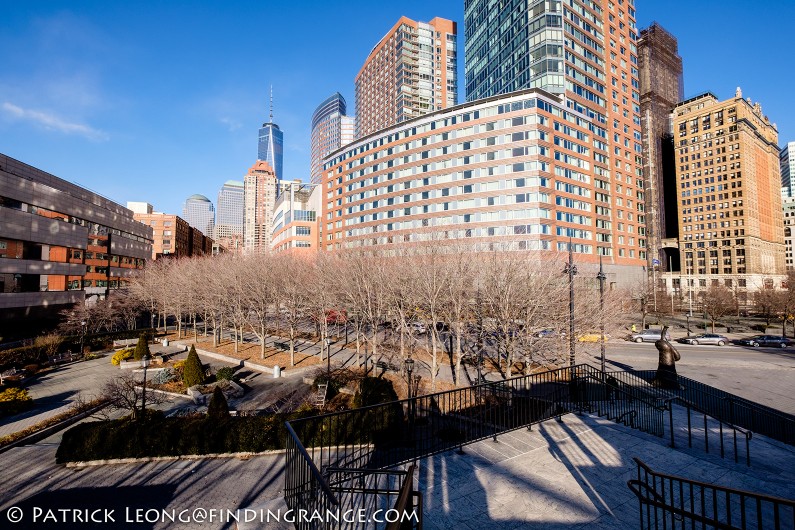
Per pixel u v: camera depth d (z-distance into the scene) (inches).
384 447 424.8
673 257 4697.3
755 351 1390.3
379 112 5531.5
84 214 1957.4
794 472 324.2
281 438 502.0
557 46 2682.1
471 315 1030.4
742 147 4030.5
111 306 1743.4
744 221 3986.2
